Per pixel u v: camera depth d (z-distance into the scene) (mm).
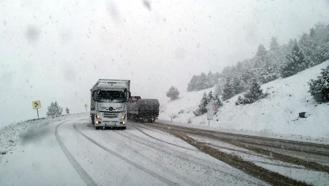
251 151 14586
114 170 9938
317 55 56531
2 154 13242
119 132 22078
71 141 16766
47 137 18781
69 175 9297
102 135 19891
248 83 61000
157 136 19703
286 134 24031
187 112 62156
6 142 17703
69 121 37094
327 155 13867
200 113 51500
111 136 19391
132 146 15117
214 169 10266
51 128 25469
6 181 8781
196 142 17188
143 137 19047
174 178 9023
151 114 36875
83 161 11344
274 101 37219
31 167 10469
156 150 13992
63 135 19812
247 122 34156
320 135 22562
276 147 16125
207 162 11430
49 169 10117
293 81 43562
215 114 45812
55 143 15984
